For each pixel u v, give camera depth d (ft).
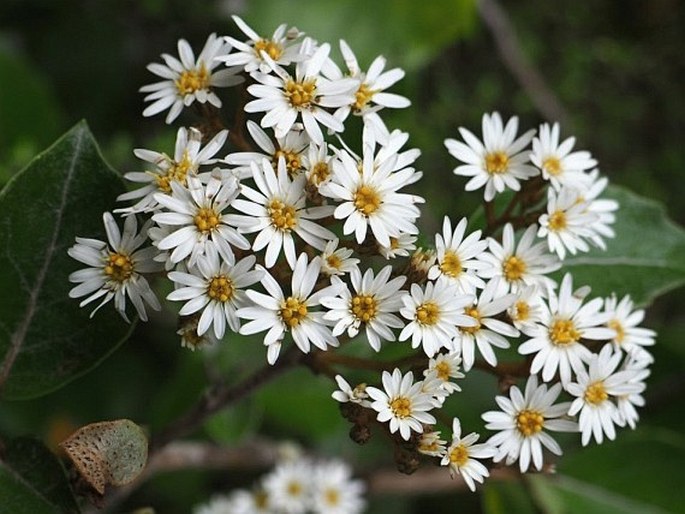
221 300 0.55
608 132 1.36
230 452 0.96
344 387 0.55
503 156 0.64
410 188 1.22
